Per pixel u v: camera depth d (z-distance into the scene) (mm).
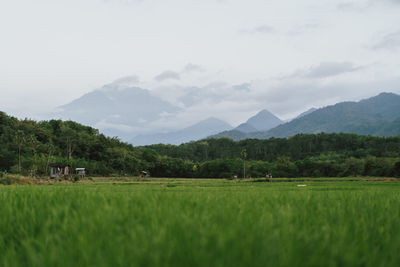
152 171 119438
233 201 6816
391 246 3057
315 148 178000
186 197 7500
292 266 2443
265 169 114688
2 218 4621
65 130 115188
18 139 82188
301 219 4586
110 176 101750
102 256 2709
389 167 94625
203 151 185500
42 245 3148
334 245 2949
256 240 2961
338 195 9344
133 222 3936
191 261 2504
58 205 5293
